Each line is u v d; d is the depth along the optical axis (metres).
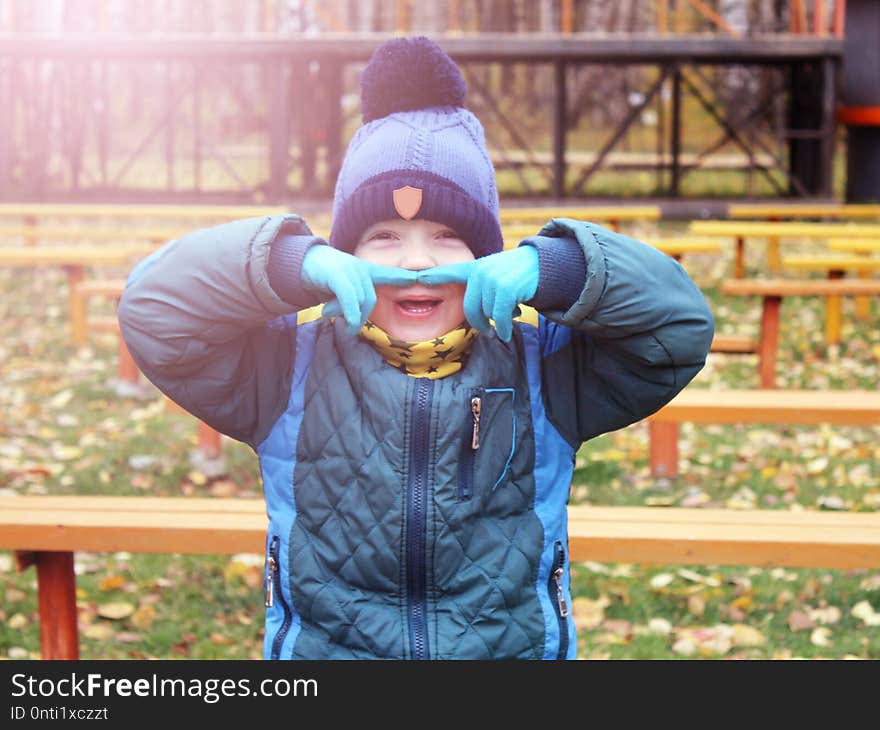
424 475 3.31
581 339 3.50
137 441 9.07
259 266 3.17
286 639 3.40
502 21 25.59
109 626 6.04
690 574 6.70
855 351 12.23
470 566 3.34
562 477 3.53
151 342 3.32
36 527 4.93
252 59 21.08
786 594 6.46
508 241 12.27
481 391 3.37
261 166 27.02
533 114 31.61
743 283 10.22
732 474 8.47
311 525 3.39
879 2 22.41
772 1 27.06
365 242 3.46
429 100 3.48
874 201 22.53
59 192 22.05
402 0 20.83
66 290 15.43
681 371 3.38
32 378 10.95
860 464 8.73
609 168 24.14
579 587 6.53
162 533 4.95
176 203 21.50
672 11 29.53
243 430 3.53
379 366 3.38
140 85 32.31
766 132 26.58
